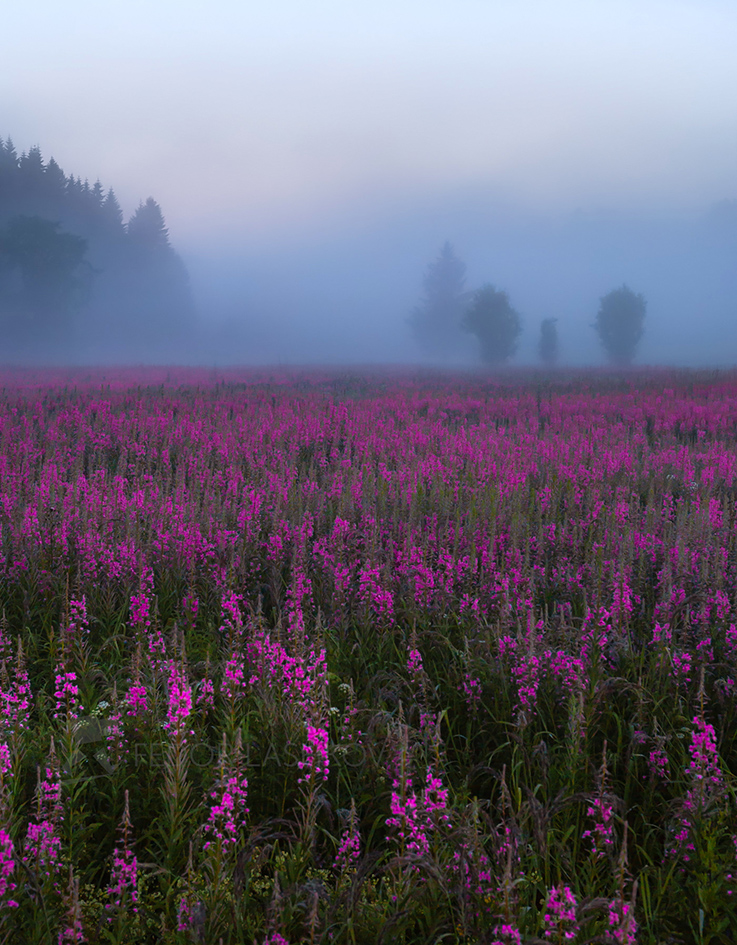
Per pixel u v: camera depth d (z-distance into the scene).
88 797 3.90
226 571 6.61
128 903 3.10
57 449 13.28
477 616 5.96
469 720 4.84
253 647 5.00
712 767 3.69
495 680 5.01
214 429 16.45
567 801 3.48
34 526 7.32
